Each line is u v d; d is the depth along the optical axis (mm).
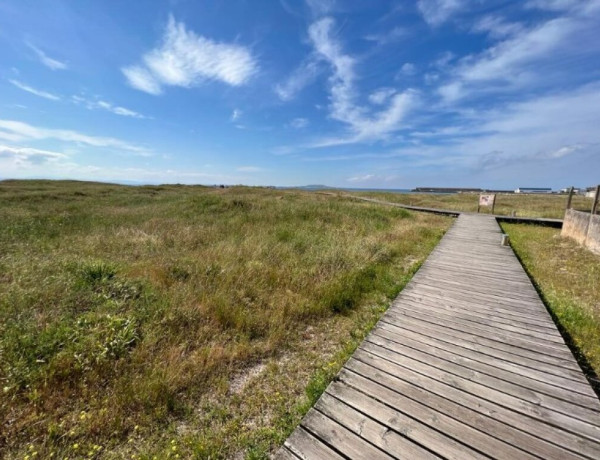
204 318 4168
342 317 4613
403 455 2014
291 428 2512
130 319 3770
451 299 4762
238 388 3039
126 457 2256
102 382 2938
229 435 2471
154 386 2809
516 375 2855
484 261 7051
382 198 32312
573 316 4395
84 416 2494
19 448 2260
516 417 2338
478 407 2445
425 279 5758
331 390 2676
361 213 14727
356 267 6371
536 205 24766
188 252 7297
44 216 12078
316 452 2057
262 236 8922
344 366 3037
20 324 3439
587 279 6090
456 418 2332
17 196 18906
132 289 4699
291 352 3697
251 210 14172
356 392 2643
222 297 4637
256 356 3572
